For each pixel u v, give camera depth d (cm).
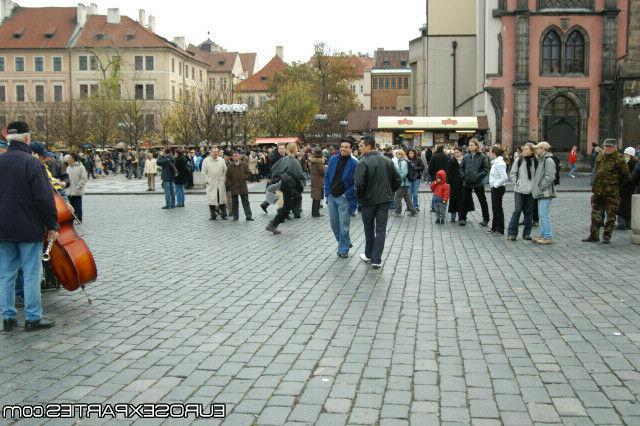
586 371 607
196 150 4003
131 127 6462
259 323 780
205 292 957
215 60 12262
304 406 527
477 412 514
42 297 932
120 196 3262
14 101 9344
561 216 2052
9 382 587
